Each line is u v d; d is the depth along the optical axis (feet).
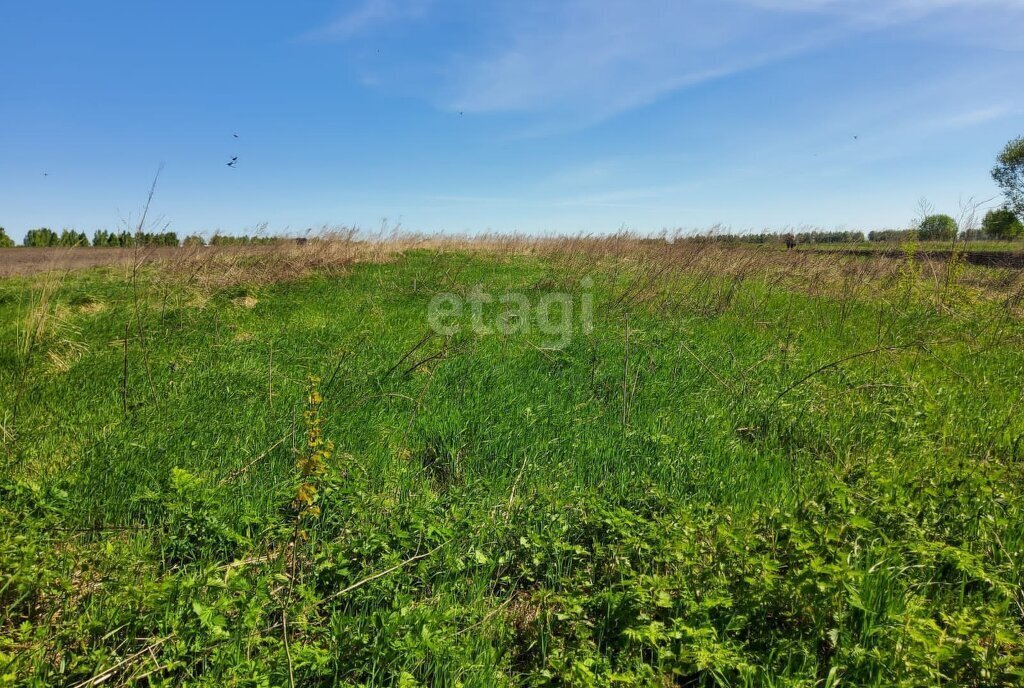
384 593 9.25
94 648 8.06
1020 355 22.58
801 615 8.90
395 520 10.97
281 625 8.56
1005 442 14.80
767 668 8.00
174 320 26.45
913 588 9.55
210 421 15.44
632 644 8.52
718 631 8.61
